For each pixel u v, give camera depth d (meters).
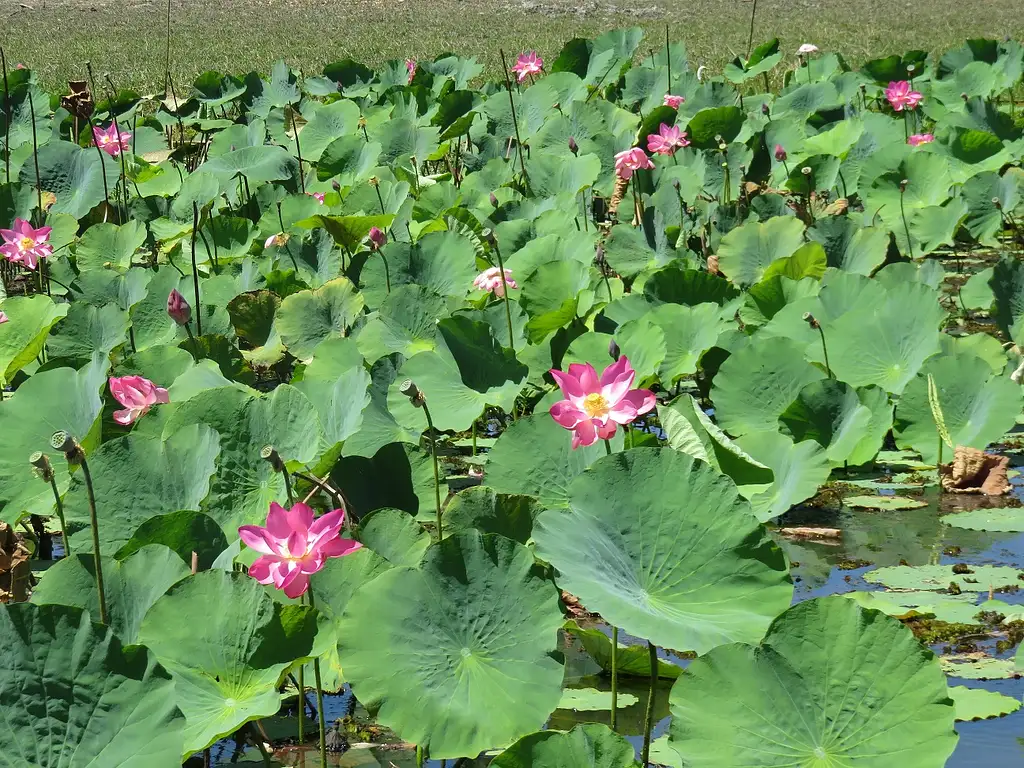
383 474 4.11
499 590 3.24
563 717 3.48
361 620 3.18
